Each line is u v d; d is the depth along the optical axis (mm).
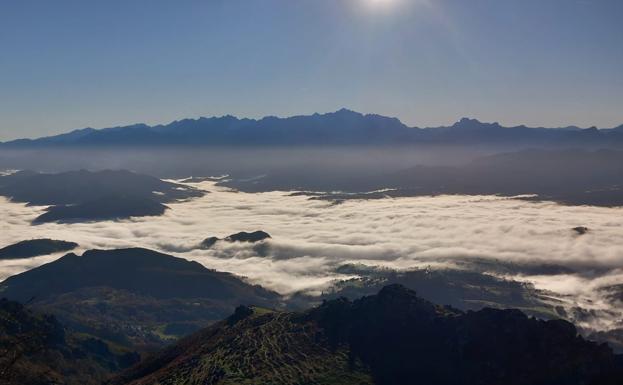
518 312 136000
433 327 143750
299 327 159625
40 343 65688
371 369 133875
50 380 139625
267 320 172750
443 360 133125
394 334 145000
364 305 159625
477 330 135125
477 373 126062
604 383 114375
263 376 131875
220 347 158500
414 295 160500
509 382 121250
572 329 129000
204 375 139375
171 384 141125
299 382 128000
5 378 60094
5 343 63844
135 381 159125
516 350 127188
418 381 128000
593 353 121812
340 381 128250
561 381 117875
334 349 144375
